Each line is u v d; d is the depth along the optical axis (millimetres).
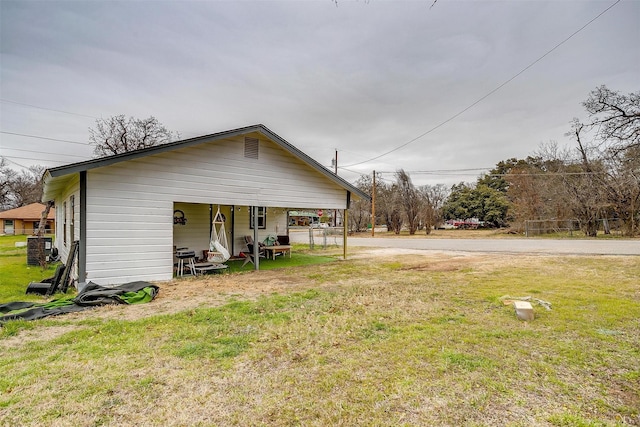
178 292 5980
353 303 5051
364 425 2047
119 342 3459
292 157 9352
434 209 29391
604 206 18547
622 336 3514
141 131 24516
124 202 6609
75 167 5883
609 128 15289
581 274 7422
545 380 2588
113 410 2217
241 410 2219
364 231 30547
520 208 23141
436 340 3453
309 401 2322
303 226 43062
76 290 6281
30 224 35562
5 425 2043
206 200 7699
